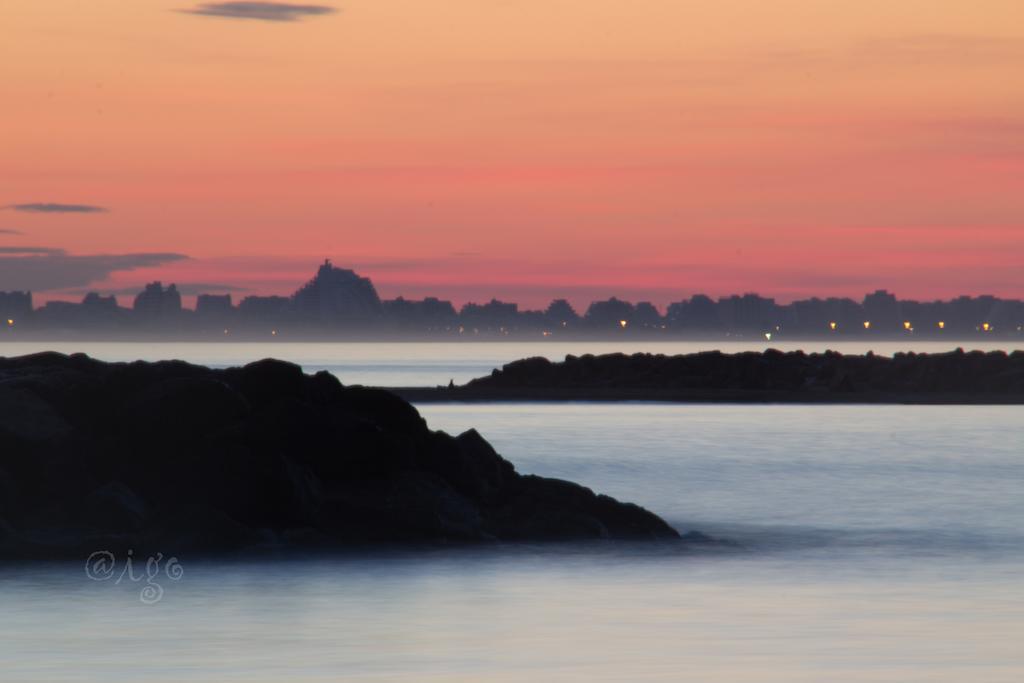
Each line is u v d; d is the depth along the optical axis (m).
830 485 136.88
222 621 64.81
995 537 97.31
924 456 170.75
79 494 90.75
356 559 85.19
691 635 60.97
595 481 141.25
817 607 68.56
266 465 90.69
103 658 55.97
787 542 95.00
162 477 91.69
